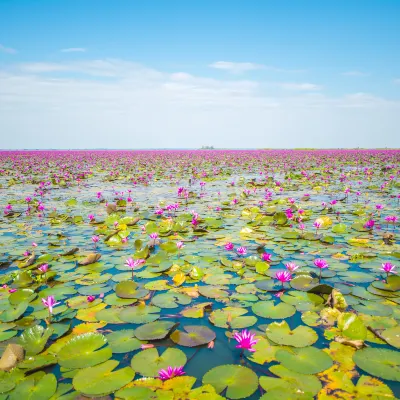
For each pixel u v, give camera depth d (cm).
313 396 178
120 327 256
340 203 817
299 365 205
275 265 390
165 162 2616
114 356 219
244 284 339
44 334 232
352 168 1958
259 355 218
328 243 479
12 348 210
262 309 281
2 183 1336
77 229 579
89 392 182
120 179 1494
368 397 176
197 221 609
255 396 179
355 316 247
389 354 215
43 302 272
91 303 296
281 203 810
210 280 348
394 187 1109
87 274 367
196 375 199
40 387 187
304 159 2838
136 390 183
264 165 2195
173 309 285
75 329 253
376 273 361
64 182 1280
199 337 237
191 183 1338
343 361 210
